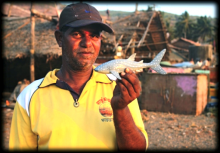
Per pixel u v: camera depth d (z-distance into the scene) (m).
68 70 1.88
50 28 11.30
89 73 1.92
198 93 8.80
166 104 9.34
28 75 13.55
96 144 1.64
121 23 15.48
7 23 12.79
